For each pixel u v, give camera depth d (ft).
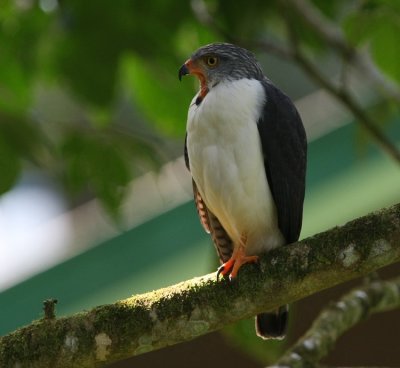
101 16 33.35
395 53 34.60
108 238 46.26
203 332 27.07
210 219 33.35
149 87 35.17
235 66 32.37
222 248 33.88
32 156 34.04
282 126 31.48
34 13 34.99
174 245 43.32
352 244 26.25
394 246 26.05
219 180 31.01
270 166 31.14
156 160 34.78
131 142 34.50
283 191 31.58
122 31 33.53
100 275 43.75
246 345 33.45
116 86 33.83
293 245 26.94
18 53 34.96
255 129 30.73
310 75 36.55
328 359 44.06
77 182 34.63
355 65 36.88
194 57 32.73
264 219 31.81
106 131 34.40
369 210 37.76
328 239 26.53
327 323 30.45
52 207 57.72
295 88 59.26
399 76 34.83
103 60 33.58
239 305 27.02
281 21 38.37
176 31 34.32
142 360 43.62
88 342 26.86
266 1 37.04
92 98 33.86
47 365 26.96
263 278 26.89
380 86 36.86
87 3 33.22
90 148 34.32
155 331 26.99
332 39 36.73
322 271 26.55
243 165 30.71
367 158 42.45
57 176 35.04
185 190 47.09
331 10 37.04
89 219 53.93
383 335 42.50
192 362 43.80
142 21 33.73
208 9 36.32
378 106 38.06
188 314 26.99
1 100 34.55
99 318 26.99
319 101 54.90
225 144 30.71
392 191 38.24
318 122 50.19
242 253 27.76
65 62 33.65
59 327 27.02
